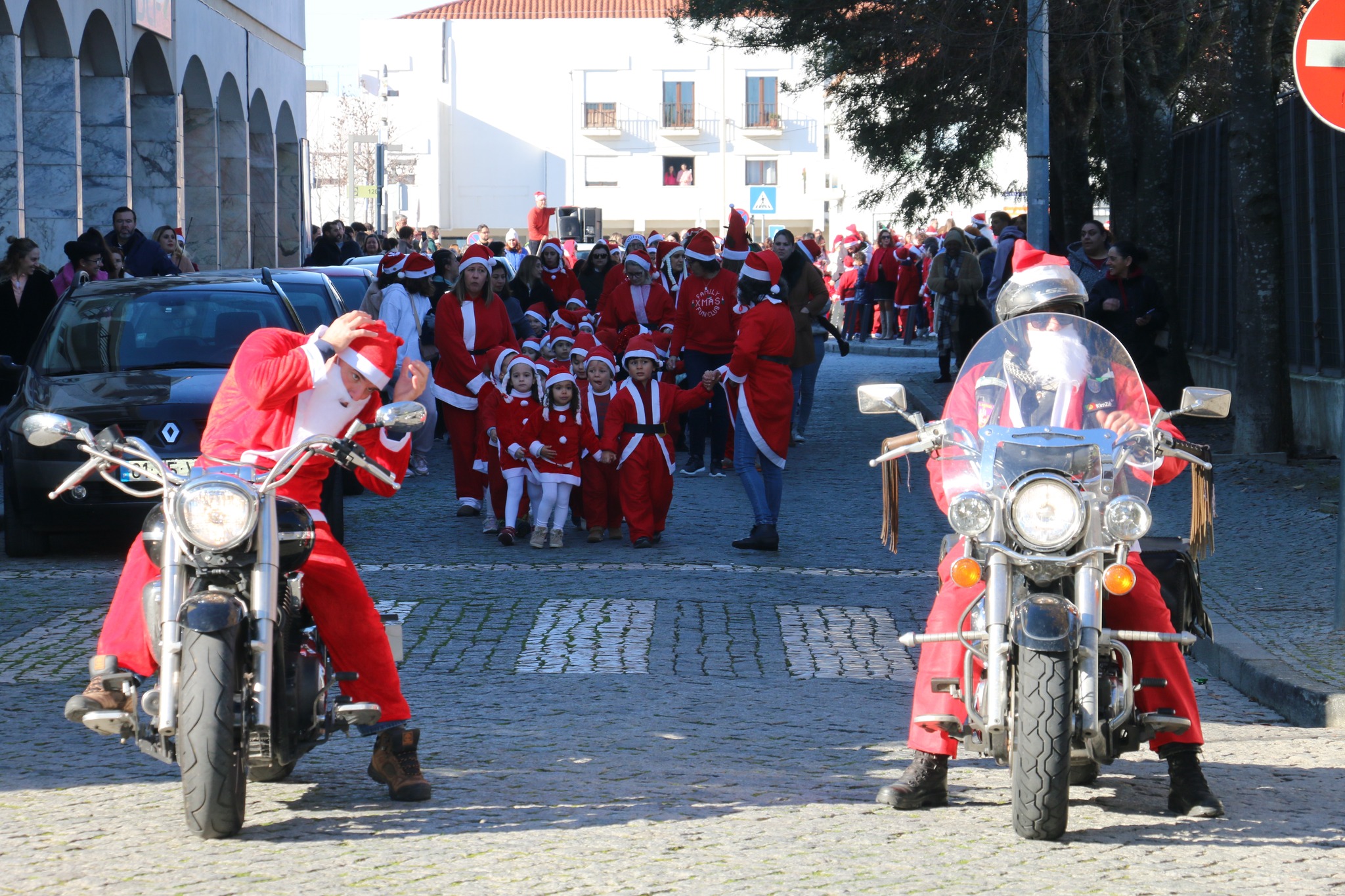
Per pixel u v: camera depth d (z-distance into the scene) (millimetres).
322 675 5133
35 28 22062
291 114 38562
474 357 13062
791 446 17766
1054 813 4879
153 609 4891
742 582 10312
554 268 19391
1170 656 5238
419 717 6824
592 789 5625
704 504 13875
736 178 76250
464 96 76312
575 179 76438
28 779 5707
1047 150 17641
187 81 30422
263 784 5672
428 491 14695
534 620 9008
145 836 4949
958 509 4766
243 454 5109
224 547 4703
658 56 75688
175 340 11406
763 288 11477
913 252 33750
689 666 8047
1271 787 5777
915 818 5301
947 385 23297
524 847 4863
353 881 4512
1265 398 14570
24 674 7539
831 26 21141
